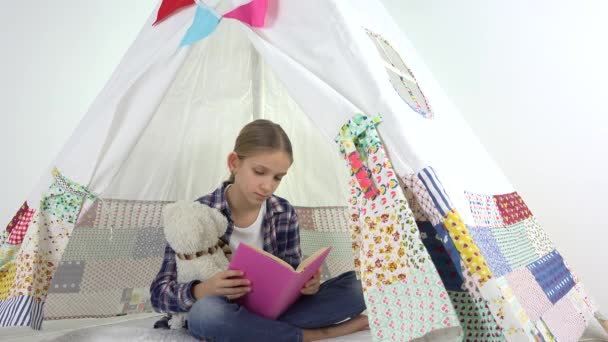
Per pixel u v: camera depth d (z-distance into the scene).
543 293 1.31
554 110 2.21
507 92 2.29
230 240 1.44
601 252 2.10
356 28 1.27
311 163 1.91
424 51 2.45
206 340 1.22
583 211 2.14
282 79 1.24
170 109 1.76
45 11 2.30
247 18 1.31
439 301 0.96
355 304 1.28
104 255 1.70
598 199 2.12
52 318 1.61
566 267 1.56
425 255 0.99
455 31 2.40
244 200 1.43
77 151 1.40
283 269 1.14
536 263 1.41
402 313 1.00
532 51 2.26
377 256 1.05
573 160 2.17
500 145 2.29
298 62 1.27
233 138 1.98
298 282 1.17
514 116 2.27
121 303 1.74
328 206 1.89
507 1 2.32
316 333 1.24
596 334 1.51
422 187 1.07
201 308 1.17
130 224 1.75
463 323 1.10
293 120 1.94
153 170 1.77
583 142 2.16
